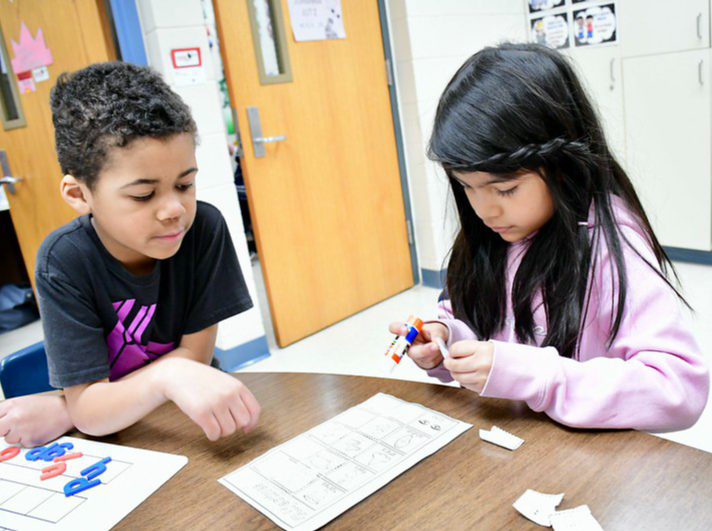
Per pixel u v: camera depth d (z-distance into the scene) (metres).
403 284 3.02
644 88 2.62
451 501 0.56
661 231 2.75
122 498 0.65
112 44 2.15
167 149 0.70
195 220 0.98
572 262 0.80
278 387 0.87
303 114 2.51
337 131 2.64
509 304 0.94
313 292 2.65
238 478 0.65
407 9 2.65
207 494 0.63
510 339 0.94
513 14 3.03
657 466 0.56
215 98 2.24
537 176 0.76
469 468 0.60
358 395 0.81
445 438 0.67
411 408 0.74
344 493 0.60
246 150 2.37
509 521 0.52
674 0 2.42
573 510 0.52
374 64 2.72
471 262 0.96
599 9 2.69
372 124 2.76
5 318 3.30
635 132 2.70
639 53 2.59
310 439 0.71
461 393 0.76
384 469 0.63
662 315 0.73
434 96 2.80
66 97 0.73
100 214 0.76
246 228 4.10
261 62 2.36
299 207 2.55
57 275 0.84
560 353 0.81
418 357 0.84
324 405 0.79
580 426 0.64
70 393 0.83
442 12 2.77
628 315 0.75
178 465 0.70
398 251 2.97
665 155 2.63
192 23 2.15
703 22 2.36
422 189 2.90
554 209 0.80
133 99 0.70
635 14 2.56
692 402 0.68
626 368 0.67
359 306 2.83
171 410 0.84
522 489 0.56
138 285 0.91
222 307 1.01
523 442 0.63
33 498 0.67
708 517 0.49
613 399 0.64
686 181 2.61
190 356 1.00
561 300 0.81
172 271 0.96
